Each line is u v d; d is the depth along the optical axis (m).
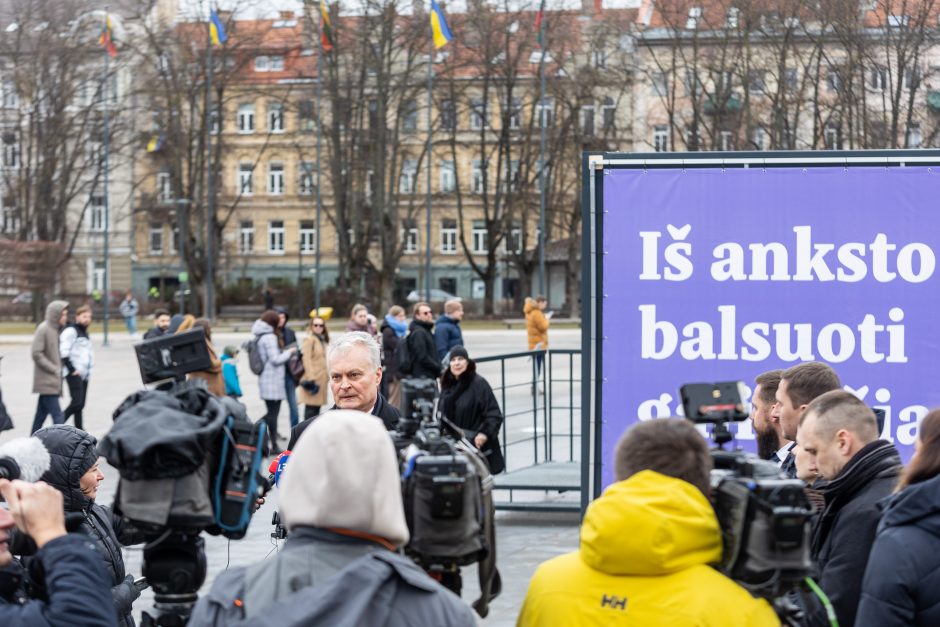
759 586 3.00
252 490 3.31
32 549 3.67
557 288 79.31
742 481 3.04
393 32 58.66
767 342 7.70
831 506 4.27
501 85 62.28
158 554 3.31
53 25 59.44
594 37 57.03
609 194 7.80
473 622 2.69
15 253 55.28
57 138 59.78
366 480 2.66
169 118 61.09
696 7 48.47
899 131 40.25
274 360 15.95
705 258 7.73
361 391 5.20
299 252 74.56
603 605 3.07
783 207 7.69
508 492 12.82
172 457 3.16
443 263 82.12
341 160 61.81
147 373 3.50
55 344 16.95
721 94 48.25
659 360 7.74
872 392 7.62
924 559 3.65
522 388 22.12
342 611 2.55
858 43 39.12
